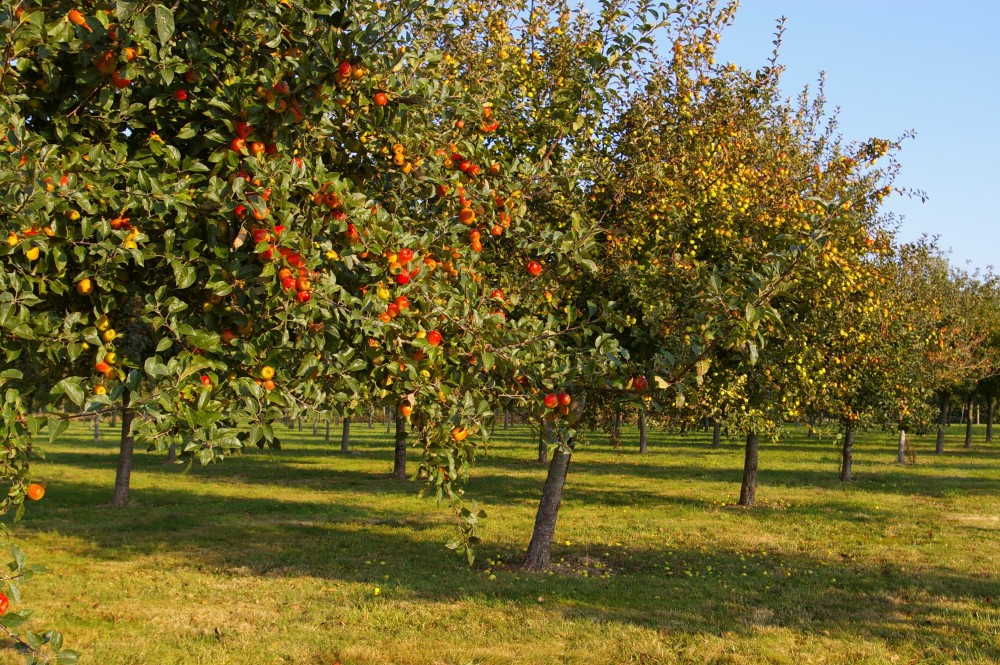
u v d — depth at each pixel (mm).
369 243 3652
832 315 11008
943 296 26297
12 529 13398
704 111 8938
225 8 3639
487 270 5516
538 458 29906
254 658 6641
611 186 8562
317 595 8930
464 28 8273
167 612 8109
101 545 12031
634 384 4410
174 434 2996
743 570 10500
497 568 10711
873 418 18000
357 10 3744
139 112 3754
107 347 3182
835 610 8297
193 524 14234
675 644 7055
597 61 6570
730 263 7699
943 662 6500
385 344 3770
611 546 12305
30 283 2973
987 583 9555
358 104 3977
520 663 6566
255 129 3771
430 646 6988
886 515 15609
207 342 3146
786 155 11805
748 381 10789
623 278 8023
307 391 3412
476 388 4180
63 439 42656
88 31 3260
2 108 3021
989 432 43781
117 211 3357
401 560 11078
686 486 21391
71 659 3078
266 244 3148
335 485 21219
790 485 21422
